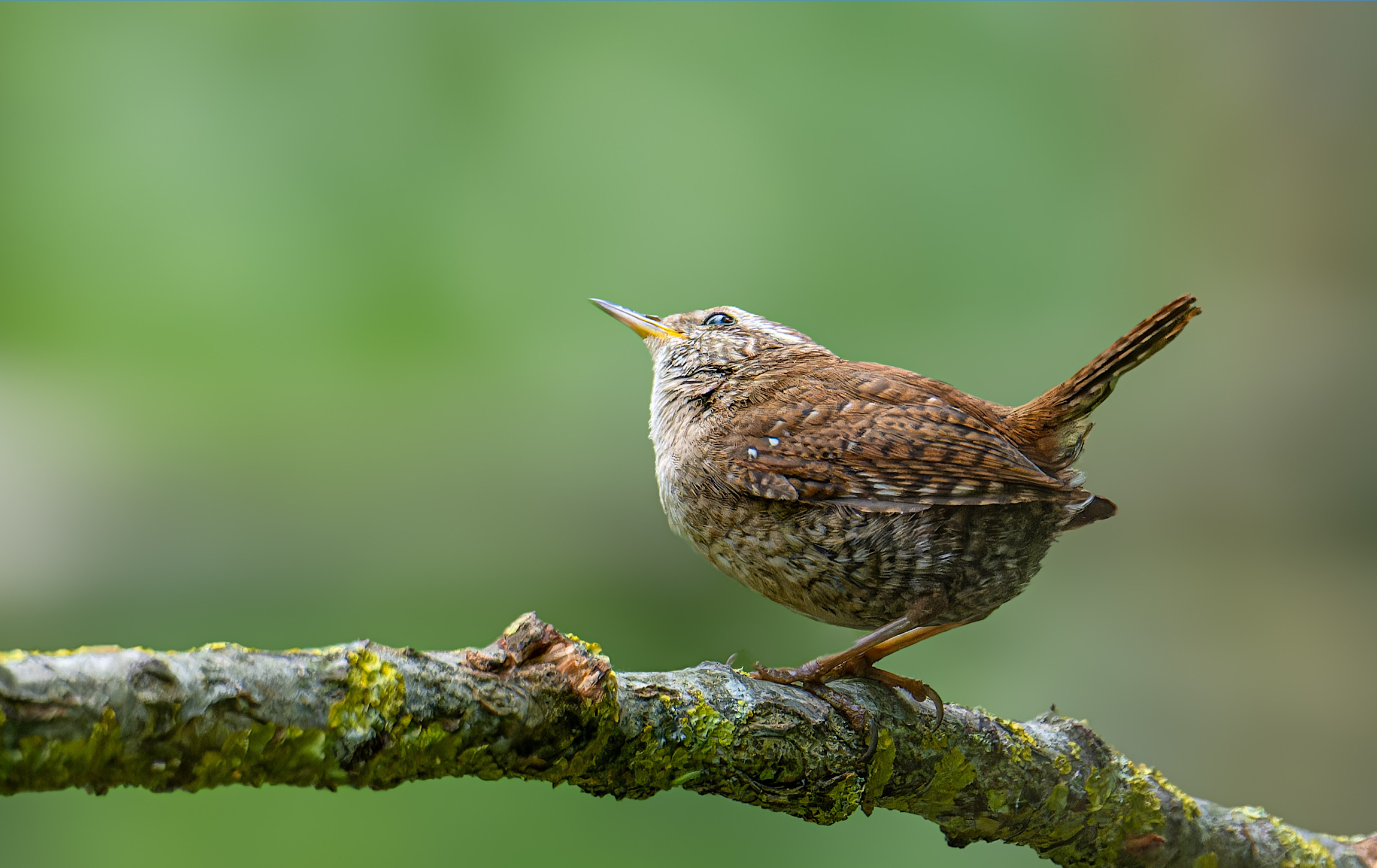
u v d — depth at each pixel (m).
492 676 3.58
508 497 10.22
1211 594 10.96
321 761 3.22
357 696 3.29
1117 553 11.36
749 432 5.69
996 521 5.36
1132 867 5.73
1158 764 9.73
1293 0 12.41
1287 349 11.88
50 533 9.07
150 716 2.91
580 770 3.91
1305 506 11.40
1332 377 11.61
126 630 8.48
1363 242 12.12
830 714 4.72
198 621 8.67
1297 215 12.34
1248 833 5.98
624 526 10.02
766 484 5.48
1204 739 9.88
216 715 3.03
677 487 5.93
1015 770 5.25
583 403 11.07
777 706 4.57
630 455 10.39
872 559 5.37
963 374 11.42
